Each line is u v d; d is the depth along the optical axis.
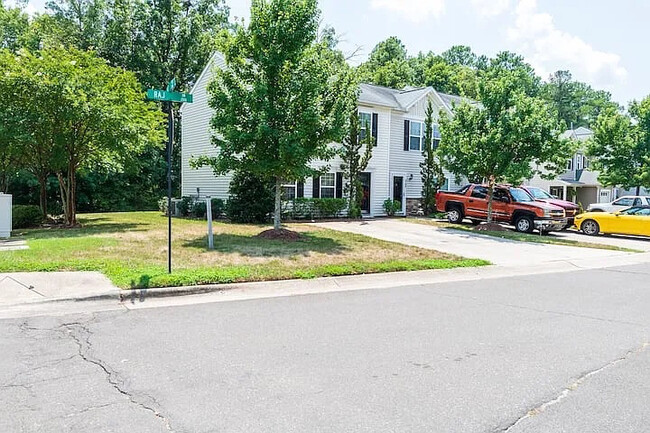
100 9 35.97
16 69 14.90
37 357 4.61
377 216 24.83
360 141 23.33
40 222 17.95
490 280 9.67
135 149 17.48
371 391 3.95
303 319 6.21
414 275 9.82
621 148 28.17
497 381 4.21
